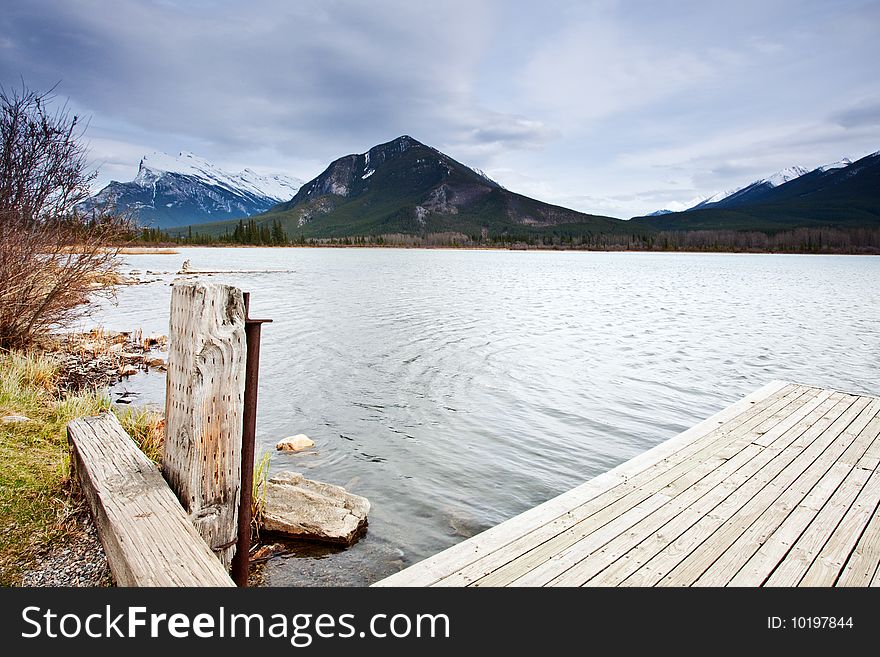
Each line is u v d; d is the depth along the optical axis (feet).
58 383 27.17
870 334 58.23
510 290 108.99
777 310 80.64
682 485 15.44
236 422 9.81
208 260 191.83
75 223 28.84
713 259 360.89
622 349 48.06
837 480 15.92
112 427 13.69
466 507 18.25
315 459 22.11
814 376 39.14
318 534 15.26
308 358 41.32
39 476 13.64
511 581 10.69
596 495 14.73
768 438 19.79
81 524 11.13
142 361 36.99
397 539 15.81
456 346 47.67
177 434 10.02
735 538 12.45
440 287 112.57
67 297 29.84
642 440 25.61
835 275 183.21
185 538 8.75
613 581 10.73
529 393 33.24
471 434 25.80
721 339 54.29
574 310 76.64
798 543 12.28
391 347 46.50
